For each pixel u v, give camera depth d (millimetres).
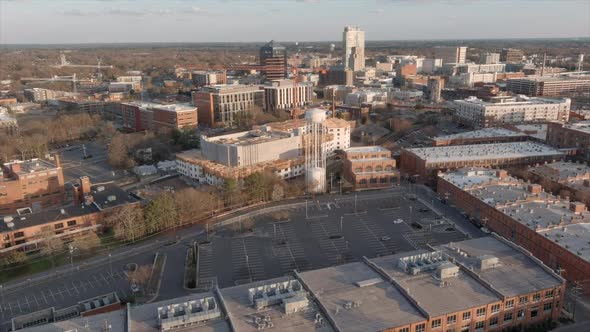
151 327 115562
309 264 181625
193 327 115375
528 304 130750
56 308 154750
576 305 145250
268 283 136375
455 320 122188
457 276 137375
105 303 149500
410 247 194375
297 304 121188
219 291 129500
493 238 162375
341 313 120312
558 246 164125
